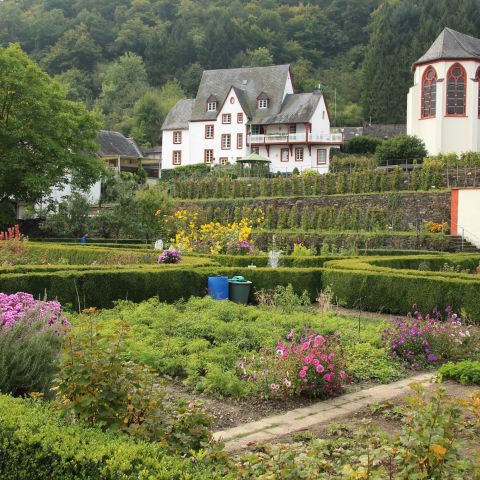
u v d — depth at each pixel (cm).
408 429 496
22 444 448
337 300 1695
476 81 5047
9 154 3369
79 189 3909
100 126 3812
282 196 4294
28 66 3512
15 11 12000
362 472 475
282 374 855
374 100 9319
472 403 537
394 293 1566
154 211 3394
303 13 11688
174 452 482
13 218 3647
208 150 6762
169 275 1519
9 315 767
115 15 12556
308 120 6231
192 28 11869
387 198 3719
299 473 500
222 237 2414
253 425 732
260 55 10338
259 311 1327
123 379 537
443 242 3181
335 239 3538
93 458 415
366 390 901
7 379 671
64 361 548
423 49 9075
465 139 5066
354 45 11319
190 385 888
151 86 11338
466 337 1121
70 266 1468
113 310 1323
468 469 524
